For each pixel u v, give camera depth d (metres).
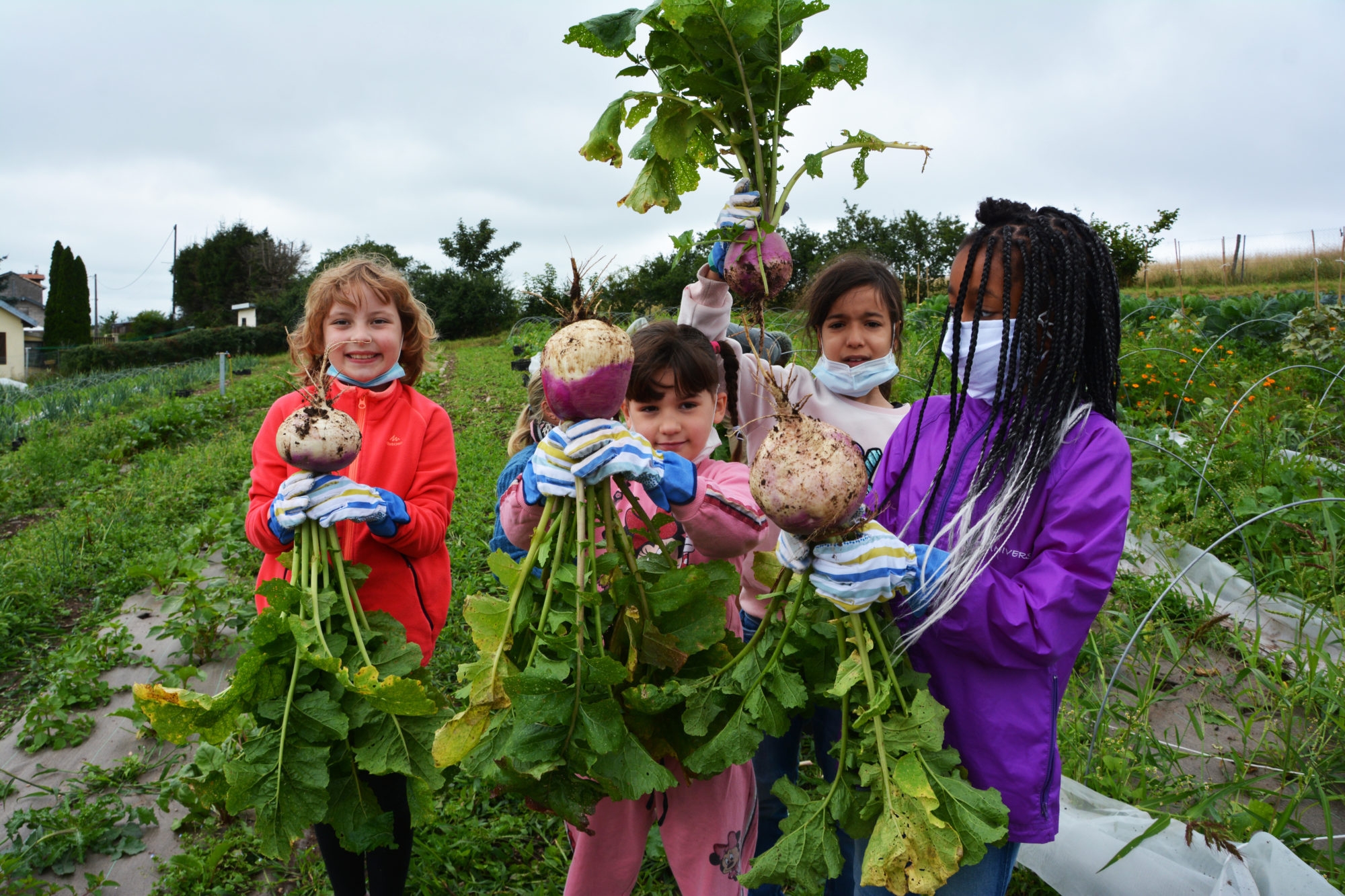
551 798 1.44
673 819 1.75
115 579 5.53
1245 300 11.12
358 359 2.19
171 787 2.96
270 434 2.16
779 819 2.04
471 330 40.59
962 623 1.39
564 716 1.35
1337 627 3.20
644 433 1.97
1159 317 11.20
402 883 2.05
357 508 1.81
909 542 1.61
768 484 1.31
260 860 2.64
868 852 1.28
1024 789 1.45
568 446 1.43
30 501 8.31
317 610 1.75
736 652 1.67
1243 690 3.00
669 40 1.76
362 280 2.17
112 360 37.12
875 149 1.82
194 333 39.44
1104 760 2.59
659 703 1.46
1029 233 1.44
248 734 2.93
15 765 3.39
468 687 1.47
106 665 4.23
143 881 2.64
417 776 1.72
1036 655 1.38
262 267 60.72
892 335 2.54
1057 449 1.43
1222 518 4.53
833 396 2.54
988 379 1.54
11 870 2.62
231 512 6.27
